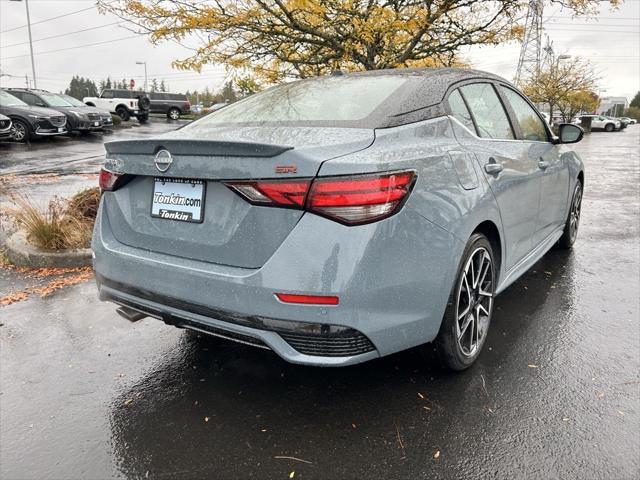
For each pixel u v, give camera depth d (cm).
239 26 568
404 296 225
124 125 2703
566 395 262
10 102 1806
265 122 273
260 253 216
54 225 482
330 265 205
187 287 232
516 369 288
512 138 358
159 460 218
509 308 376
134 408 255
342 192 204
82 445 228
